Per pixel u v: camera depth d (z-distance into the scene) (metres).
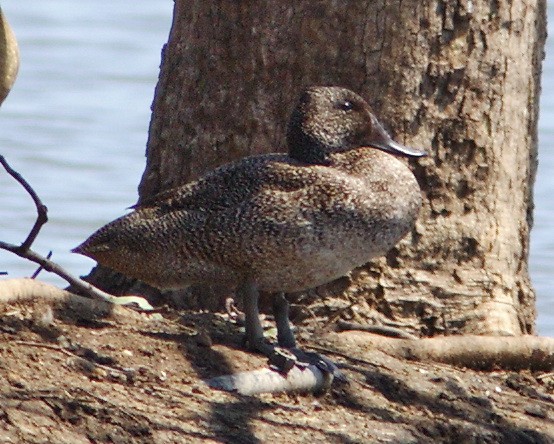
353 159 11.03
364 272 12.28
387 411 10.66
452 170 12.42
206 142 12.66
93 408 9.45
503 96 12.55
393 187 10.77
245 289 10.86
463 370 11.96
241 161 11.03
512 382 11.77
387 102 12.23
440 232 12.39
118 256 11.05
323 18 12.24
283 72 12.38
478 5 12.35
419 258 12.37
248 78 12.47
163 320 11.61
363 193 10.59
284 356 10.60
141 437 9.31
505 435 10.66
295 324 12.27
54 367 9.98
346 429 10.16
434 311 12.30
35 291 11.21
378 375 11.20
